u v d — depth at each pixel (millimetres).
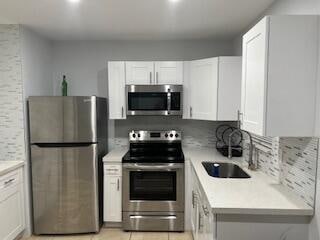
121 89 3148
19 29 2693
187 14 2428
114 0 2082
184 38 3359
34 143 2762
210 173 2660
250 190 1834
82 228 2867
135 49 3490
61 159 2781
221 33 3113
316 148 1498
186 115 3189
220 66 2818
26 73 2803
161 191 2916
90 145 2809
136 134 3398
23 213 2771
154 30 2971
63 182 2805
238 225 1560
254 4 2182
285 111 1507
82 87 3529
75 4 2164
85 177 2824
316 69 1484
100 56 3500
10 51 2709
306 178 1603
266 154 2266
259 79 1575
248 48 1793
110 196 2947
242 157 2930
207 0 2090
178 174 2869
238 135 3270
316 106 1492
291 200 1646
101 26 2803
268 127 1515
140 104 3082
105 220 2973
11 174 2543
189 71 3139
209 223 1695
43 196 2812
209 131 3531
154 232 2938
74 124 2764
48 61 3389
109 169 2926
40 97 2717
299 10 1708
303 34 1472
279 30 1472
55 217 2838
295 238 1563
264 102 1503
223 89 2840
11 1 2092
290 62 1485
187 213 2916
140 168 2857
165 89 3051
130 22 2664
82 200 2842
